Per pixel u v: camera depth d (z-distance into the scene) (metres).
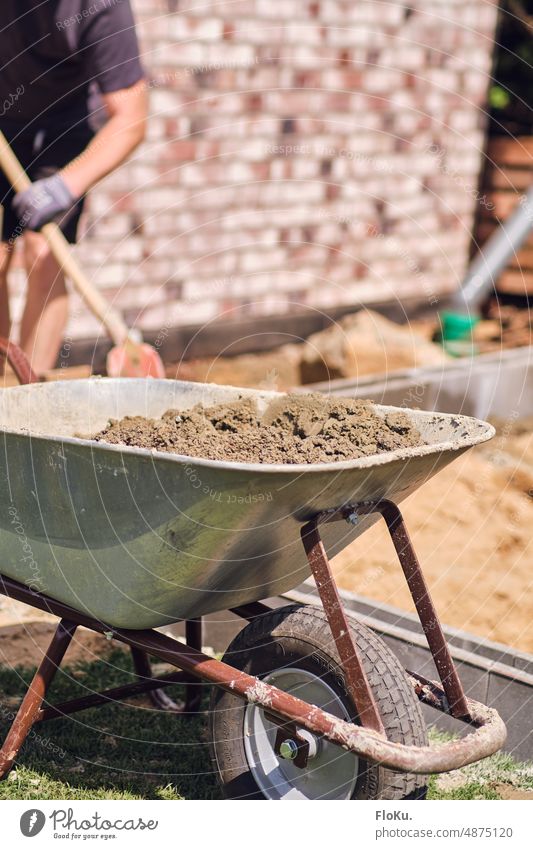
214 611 2.31
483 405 5.01
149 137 5.73
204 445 2.29
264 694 2.04
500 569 3.69
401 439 2.29
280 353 6.57
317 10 6.29
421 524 4.04
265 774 2.28
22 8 4.15
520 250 7.57
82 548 2.14
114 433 2.49
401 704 2.03
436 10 7.00
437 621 2.14
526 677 2.57
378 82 6.82
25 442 2.11
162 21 5.59
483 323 7.36
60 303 4.66
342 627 1.99
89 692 2.85
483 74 7.53
